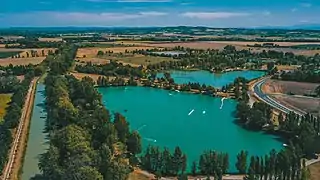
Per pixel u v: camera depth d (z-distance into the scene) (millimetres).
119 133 183125
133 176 155625
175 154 161250
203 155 164500
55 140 157750
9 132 185125
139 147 180250
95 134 174125
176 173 161625
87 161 136000
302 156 176750
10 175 149375
